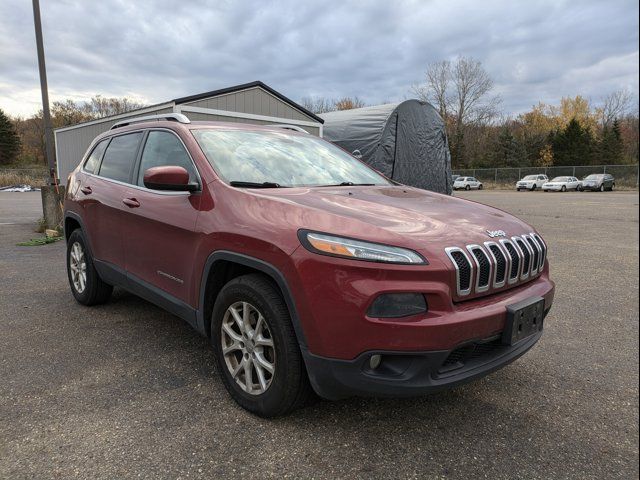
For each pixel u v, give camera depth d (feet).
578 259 24.93
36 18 34.88
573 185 127.34
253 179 10.30
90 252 14.14
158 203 10.87
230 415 8.77
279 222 8.17
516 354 8.41
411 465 7.45
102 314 14.53
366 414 8.89
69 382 10.02
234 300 8.84
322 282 7.35
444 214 9.04
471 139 203.21
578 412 9.18
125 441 7.93
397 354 7.04
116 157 13.74
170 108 33.42
